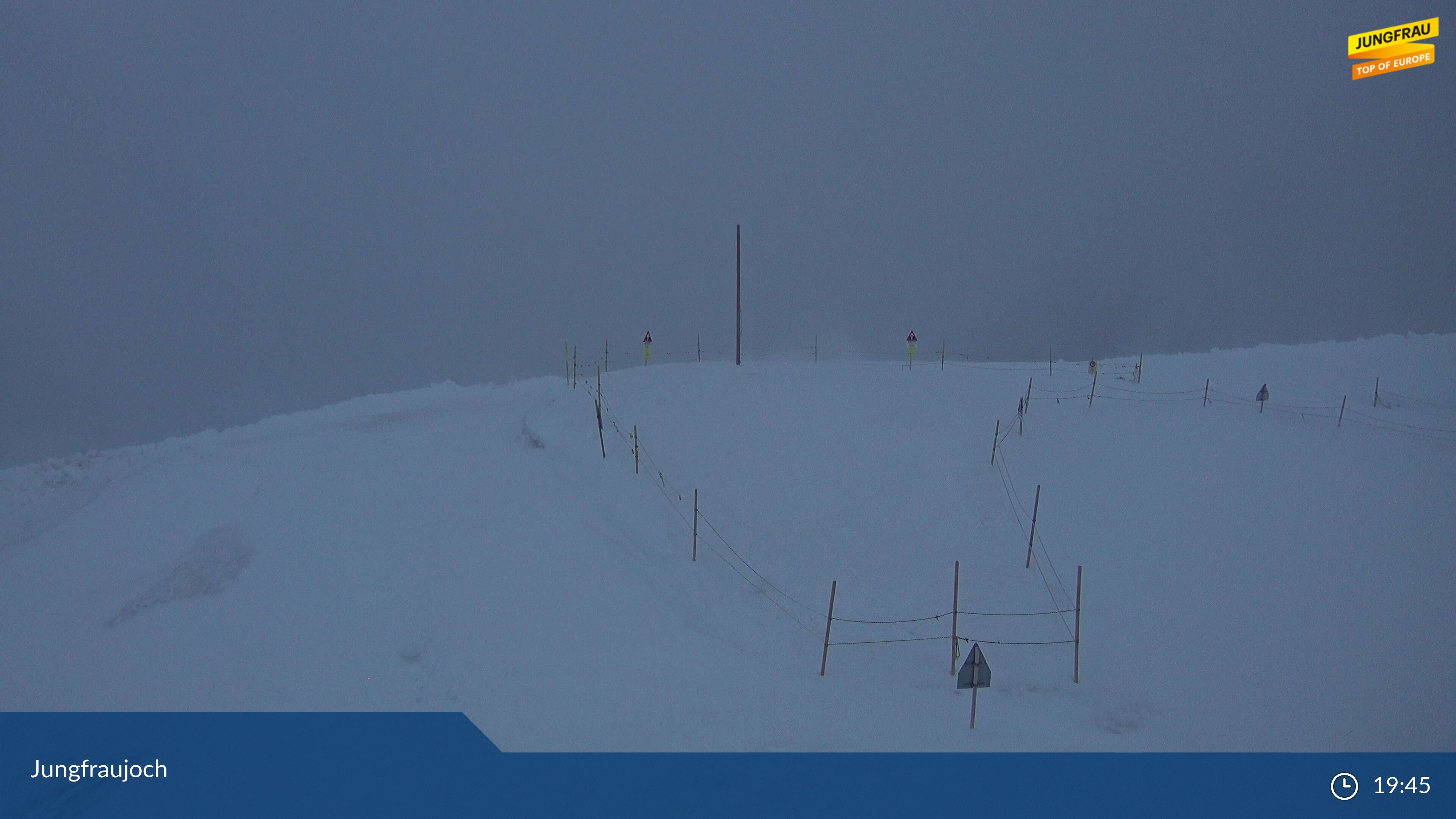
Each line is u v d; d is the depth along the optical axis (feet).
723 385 95.09
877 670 52.60
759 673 50.21
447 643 50.16
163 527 67.72
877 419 86.02
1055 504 69.97
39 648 52.19
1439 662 49.49
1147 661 52.70
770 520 68.95
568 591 55.57
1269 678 50.08
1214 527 64.75
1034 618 57.82
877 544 66.39
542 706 45.34
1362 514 65.05
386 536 61.98
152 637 51.83
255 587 56.08
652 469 74.84
